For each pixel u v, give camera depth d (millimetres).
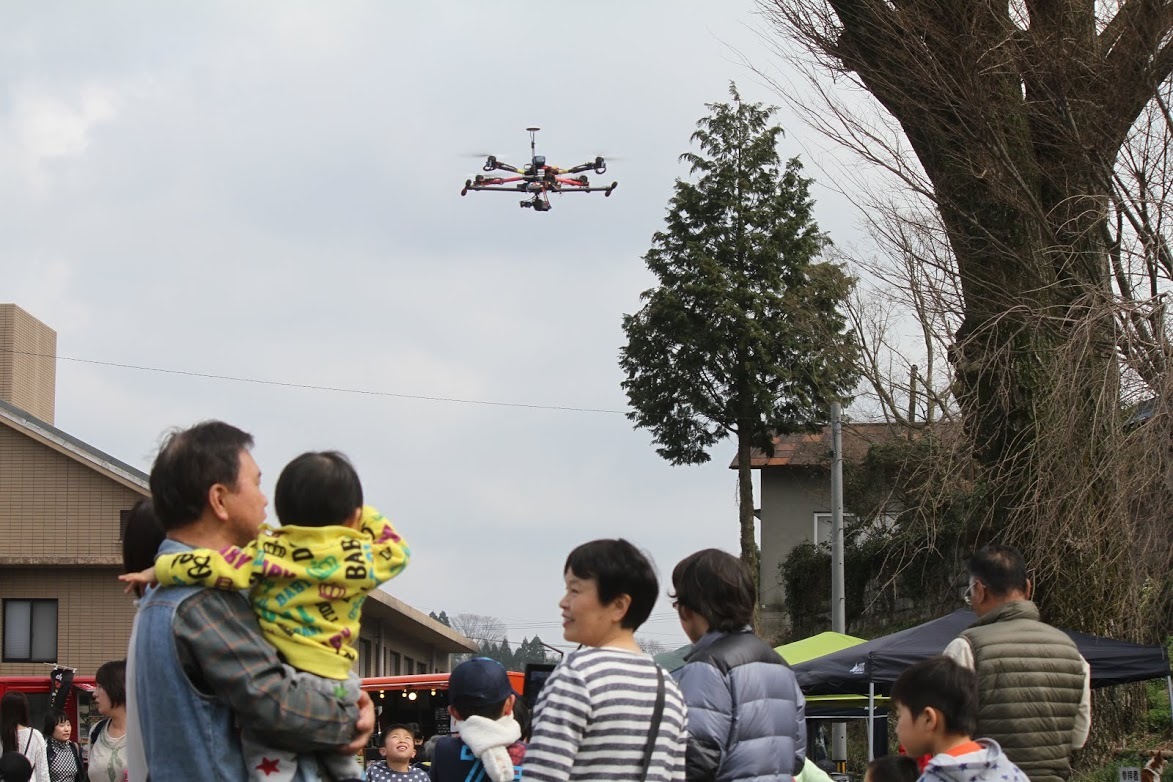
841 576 24688
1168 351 11508
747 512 39312
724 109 38750
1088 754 13477
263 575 2908
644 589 3941
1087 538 11891
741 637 4633
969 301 13500
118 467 28953
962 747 4406
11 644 28562
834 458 25125
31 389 34062
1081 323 11914
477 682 5125
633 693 3693
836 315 36969
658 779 3674
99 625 28547
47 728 10797
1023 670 5496
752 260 38000
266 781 2875
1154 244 12844
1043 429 12242
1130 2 12750
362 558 2963
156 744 2846
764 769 4418
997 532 12750
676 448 39031
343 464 3055
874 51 13344
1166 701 17203
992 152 13023
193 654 2846
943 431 13750
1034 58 12773
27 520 28938
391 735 7770
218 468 3098
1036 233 13258
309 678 2910
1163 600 14547
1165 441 11328
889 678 10695
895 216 20359
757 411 38594
